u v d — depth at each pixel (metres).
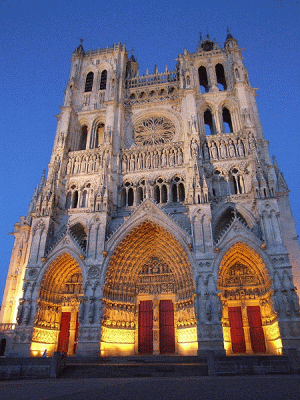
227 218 52.03
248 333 46.00
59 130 65.31
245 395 13.92
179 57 68.81
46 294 49.06
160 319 49.91
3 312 53.34
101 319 44.38
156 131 63.62
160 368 31.97
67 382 23.45
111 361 38.94
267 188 47.28
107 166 56.94
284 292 40.47
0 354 48.56
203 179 50.47
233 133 57.38
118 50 74.50
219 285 44.72
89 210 52.56
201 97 63.75
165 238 50.56
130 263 52.00
